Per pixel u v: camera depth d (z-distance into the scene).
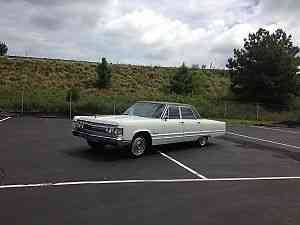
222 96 43.31
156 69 52.53
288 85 37.25
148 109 11.66
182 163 10.08
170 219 5.48
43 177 7.59
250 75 37.84
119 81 46.16
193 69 51.81
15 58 48.16
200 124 12.88
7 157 9.52
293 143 16.23
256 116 32.72
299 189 7.75
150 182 7.70
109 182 7.50
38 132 15.53
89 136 10.35
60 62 49.09
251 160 11.22
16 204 5.79
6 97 31.22
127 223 5.21
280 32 38.75
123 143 9.88
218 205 6.32
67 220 5.21
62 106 28.55
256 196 7.04
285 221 5.64
